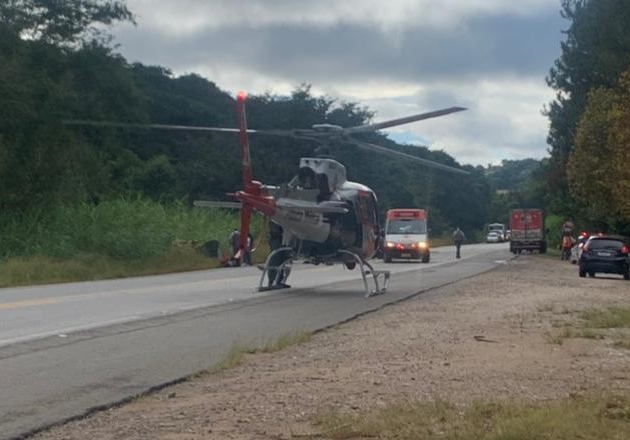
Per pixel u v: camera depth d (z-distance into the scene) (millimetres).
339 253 27141
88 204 50938
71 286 29984
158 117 82312
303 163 26562
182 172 73562
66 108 51938
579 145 52906
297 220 26125
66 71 55531
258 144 68000
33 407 9906
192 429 8992
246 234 26109
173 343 15102
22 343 14867
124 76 61094
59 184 51438
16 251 41219
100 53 58844
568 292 28531
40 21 56250
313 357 13859
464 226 120938
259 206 25672
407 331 17328
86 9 57906
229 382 11664
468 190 122062
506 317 19984
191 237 53031
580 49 65250
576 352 14367
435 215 101750
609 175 47250
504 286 30891
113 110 61156
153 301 23266
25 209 47719
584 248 39281
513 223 74688
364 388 11062
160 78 94625
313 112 66250
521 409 9359
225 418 9461
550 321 19109
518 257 63969
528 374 12141
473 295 26578
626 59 56375
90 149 57906
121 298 24234
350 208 26953
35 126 50250
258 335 16344
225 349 14445
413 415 9203
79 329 16875
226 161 73375
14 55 50500
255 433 8789
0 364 12742
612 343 15469
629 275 38688
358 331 17406
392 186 79812
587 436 8336
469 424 8789
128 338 15680
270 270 27812
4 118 48938
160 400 10492
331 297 25250
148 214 49656
